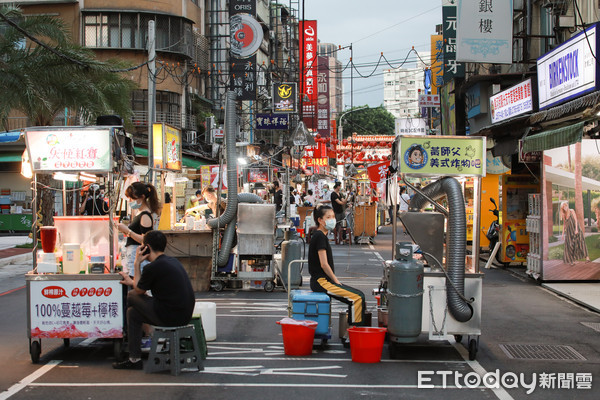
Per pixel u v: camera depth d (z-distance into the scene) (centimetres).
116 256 830
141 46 3456
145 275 710
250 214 1291
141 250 722
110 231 780
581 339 899
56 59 1870
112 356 797
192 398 626
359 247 2273
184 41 3572
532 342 880
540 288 1358
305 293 851
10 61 1830
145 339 802
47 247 777
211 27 4159
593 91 1202
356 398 629
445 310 794
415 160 830
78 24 3425
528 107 1586
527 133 1353
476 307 795
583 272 1391
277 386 668
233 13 3172
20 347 846
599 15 1543
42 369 735
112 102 2036
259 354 806
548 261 1395
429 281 800
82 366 749
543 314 1080
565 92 1345
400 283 765
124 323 755
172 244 1323
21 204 2970
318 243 864
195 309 873
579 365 766
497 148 1627
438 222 866
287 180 1958
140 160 3020
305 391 652
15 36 1866
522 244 1677
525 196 1681
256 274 1298
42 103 1864
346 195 2738
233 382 682
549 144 1123
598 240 1398
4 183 2980
